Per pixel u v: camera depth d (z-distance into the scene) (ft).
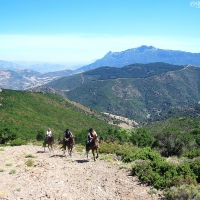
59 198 36.35
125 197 38.96
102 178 49.39
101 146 93.25
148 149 73.31
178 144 111.34
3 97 395.14
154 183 45.52
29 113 354.74
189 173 47.37
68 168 56.39
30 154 70.33
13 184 41.78
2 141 159.12
